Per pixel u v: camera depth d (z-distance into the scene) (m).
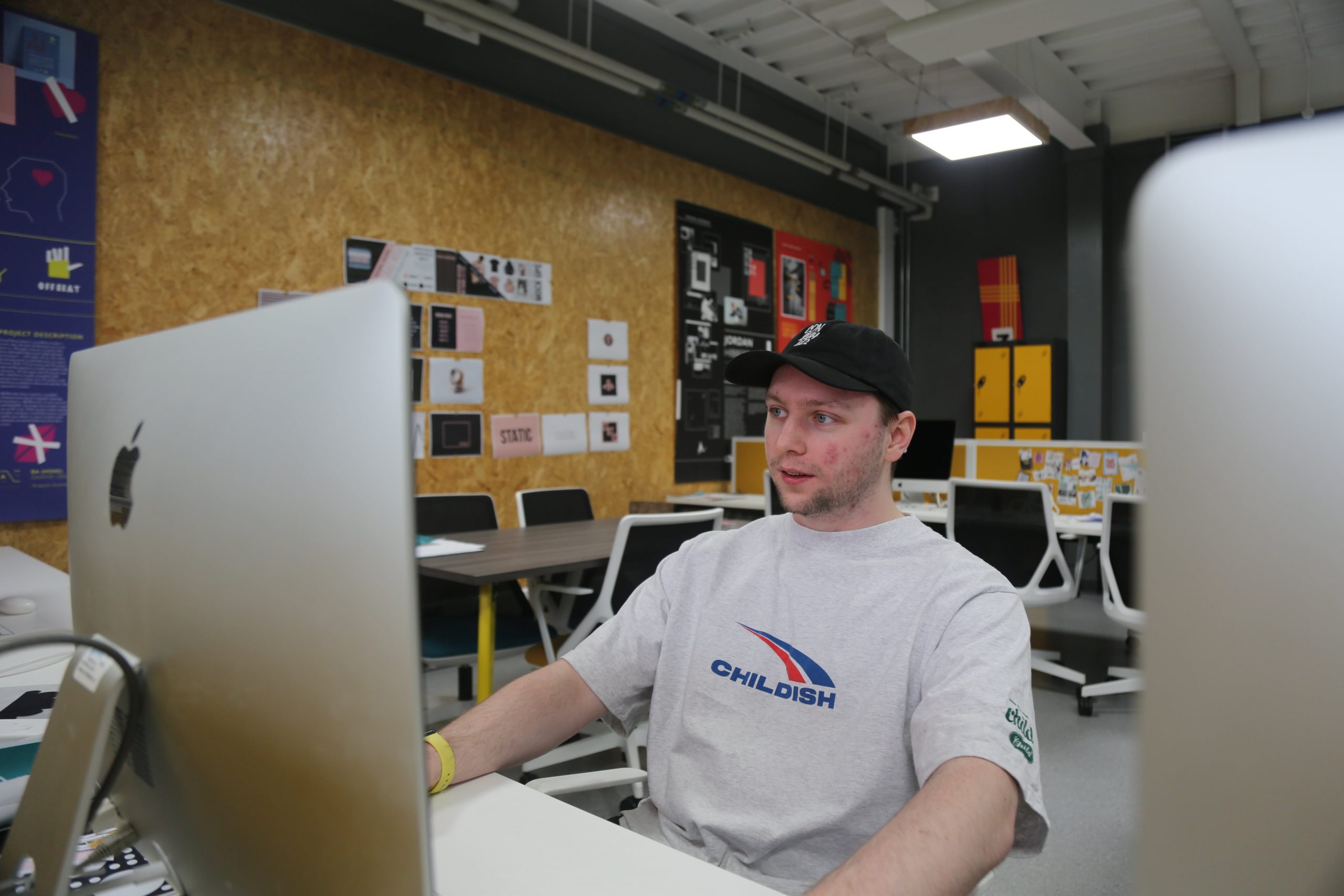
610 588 2.35
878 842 0.69
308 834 0.46
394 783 0.40
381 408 0.39
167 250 3.31
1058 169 6.79
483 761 0.91
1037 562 3.37
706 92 5.61
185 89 3.34
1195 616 0.21
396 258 4.05
